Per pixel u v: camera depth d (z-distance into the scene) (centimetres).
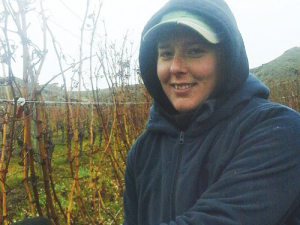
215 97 113
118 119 418
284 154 94
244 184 92
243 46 114
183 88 112
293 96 1080
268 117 101
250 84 113
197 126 112
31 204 210
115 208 446
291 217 97
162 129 125
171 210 114
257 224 88
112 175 531
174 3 111
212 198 95
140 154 137
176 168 117
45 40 205
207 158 109
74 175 267
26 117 195
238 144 102
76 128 259
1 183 193
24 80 198
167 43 112
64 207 411
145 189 130
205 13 104
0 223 193
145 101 568
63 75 244
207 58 109
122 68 462
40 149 208
